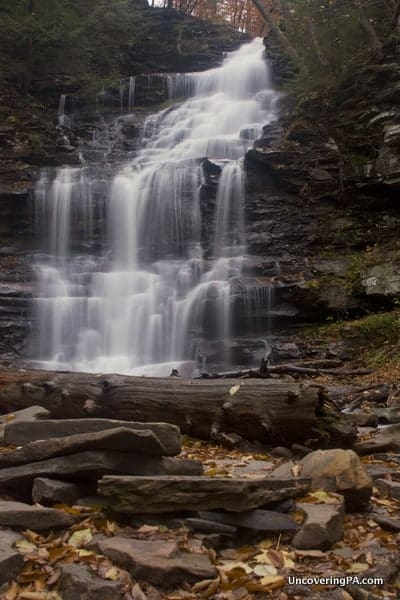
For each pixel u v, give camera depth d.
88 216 21.16
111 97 30.20
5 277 18.59
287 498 4.55
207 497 4.29
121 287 18.48
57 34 27.86
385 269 16.19
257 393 6.72
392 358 13.32
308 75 22.67
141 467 4.72
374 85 19.58
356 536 4.43
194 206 20.83
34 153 23.70
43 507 4.30
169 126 27.64
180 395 6.88
